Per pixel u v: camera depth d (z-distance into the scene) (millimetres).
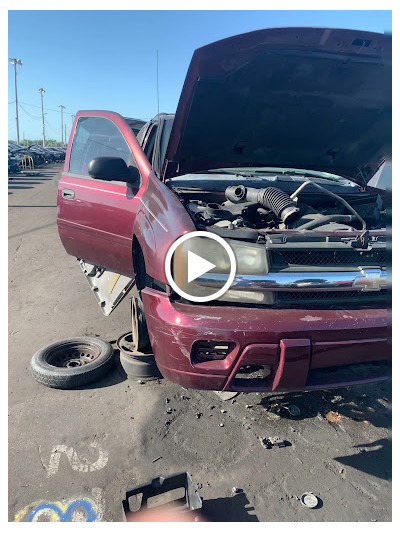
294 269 2180
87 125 4020
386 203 3248
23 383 3045
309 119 2910
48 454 2338
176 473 1980
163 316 2135
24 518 1925
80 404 2809
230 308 2123
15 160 24484
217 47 2328
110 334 3842
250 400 2918
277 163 3256
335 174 3469
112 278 3793
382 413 2785
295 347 1998
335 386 2158
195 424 2631
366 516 1977
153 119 3768
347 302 2289
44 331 3895
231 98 2639
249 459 2340
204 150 2959
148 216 2631
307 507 2018
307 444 2477
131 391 2982
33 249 7055
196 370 2070
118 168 3127
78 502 2021
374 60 2578
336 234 2275
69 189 3873
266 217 2762
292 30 2346
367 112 2938
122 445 2426
